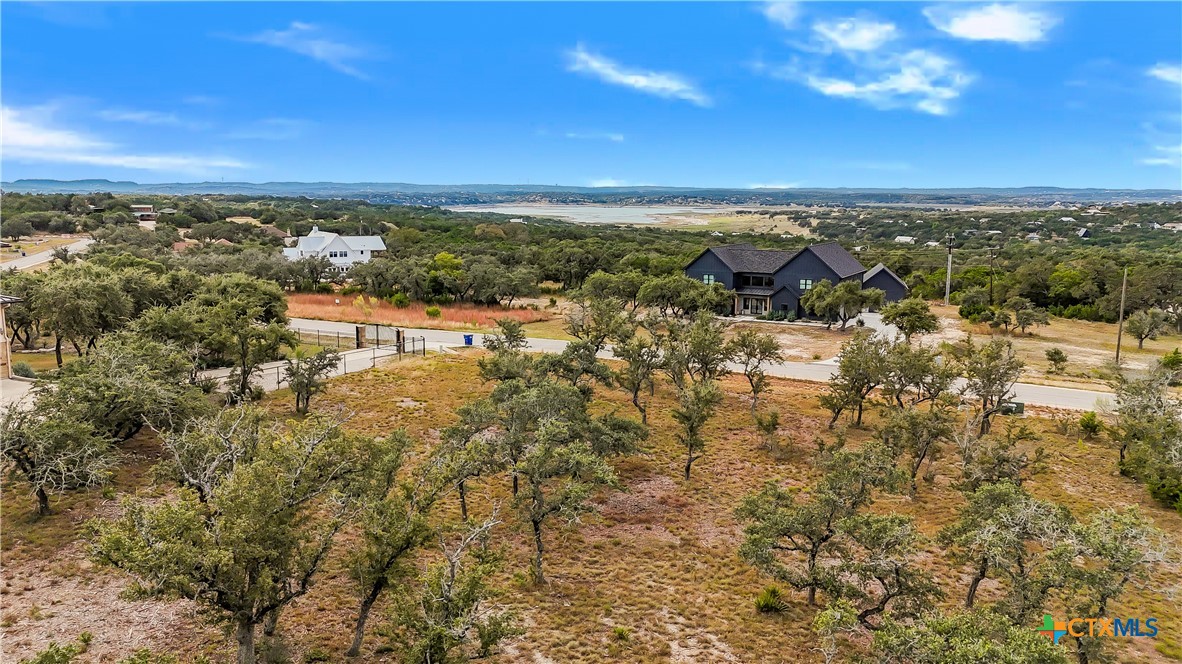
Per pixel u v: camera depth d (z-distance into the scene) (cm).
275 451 1816
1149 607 2209
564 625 1981
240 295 5025
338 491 1875
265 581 1474
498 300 8056
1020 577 1747
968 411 3934
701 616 2059
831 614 1538
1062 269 8656
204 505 1675
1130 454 3266
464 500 2612
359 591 1914
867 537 1836
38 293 4081
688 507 2825
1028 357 5584
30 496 2488
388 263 8706
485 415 2608
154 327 3512
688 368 4025
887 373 3628
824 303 6612
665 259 9656
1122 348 6006
